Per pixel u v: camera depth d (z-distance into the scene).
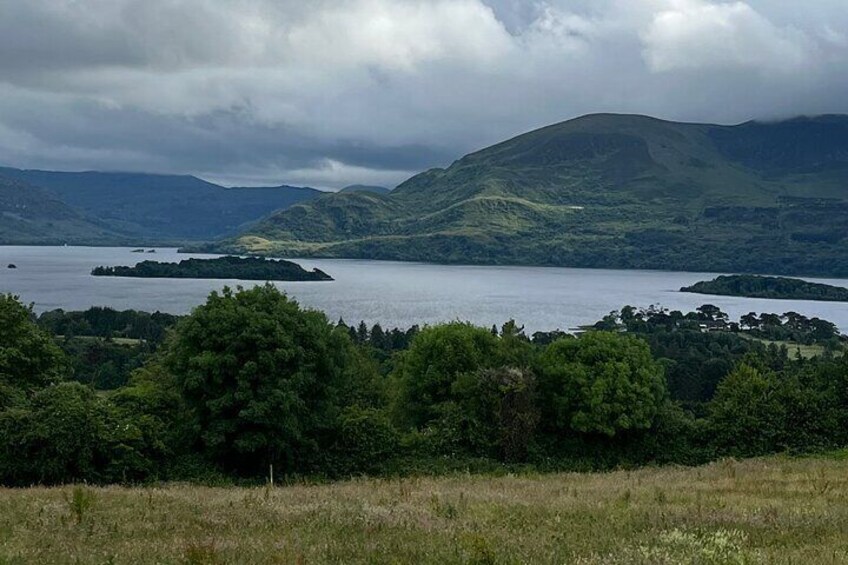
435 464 37.16
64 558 10.63
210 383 35.06
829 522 13.71
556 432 42.25
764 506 16.42
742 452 41.69
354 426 37.50
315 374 36.97
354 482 28.89
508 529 12.79
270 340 35.00
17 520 14.45
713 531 12.59
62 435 30.59
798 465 30.88
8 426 30.42
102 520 14.30
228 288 38.34
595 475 30.58
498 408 39.69
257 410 33.88
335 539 11.84
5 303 42.19
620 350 42.78
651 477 27.62
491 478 29.09
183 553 10.69
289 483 31.61
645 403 41.44
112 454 31.75
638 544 11.30
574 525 13.30
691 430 43.03
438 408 41.28
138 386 39.41
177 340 36.50
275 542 11.61
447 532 12.33
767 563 9.98
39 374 42.06
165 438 34.16
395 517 14.09
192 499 18.28
